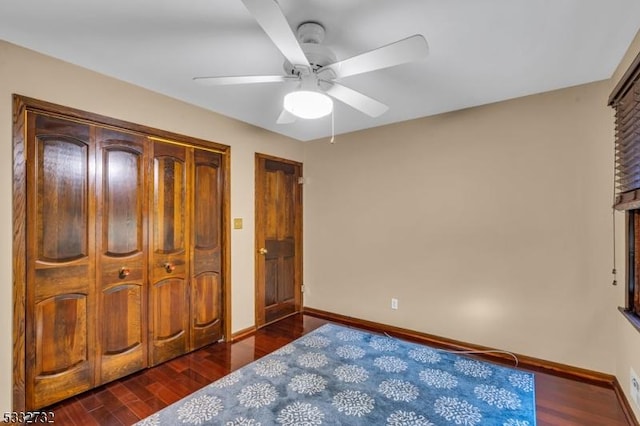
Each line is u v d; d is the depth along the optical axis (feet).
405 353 9.17
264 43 5.98
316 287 13.12
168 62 6.75
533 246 8.48
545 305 8.32
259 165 11.39
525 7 4.92
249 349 9.52
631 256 6.43
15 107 6.08
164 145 8.66
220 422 6.11
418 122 10.43
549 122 8.25
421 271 10.39
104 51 6.34
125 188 7.85
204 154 9.66
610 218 7.47
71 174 6.93
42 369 6.51
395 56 4.76
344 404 6.68
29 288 6.31
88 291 7.21
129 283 7.95
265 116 10.28
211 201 9.89
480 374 7.93
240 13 5.10
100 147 7.39
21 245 6.16
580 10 4.98
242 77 5.68
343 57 6.38
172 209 8.87
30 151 6.32
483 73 7.20
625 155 6.17
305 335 10.62
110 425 6.03
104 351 7.47
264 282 11.60
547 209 8.29
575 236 7.92
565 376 7.80
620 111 6.35
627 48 6.11
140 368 8.12
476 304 9.36
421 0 4.75
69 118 6.86
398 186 10.89
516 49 6.16
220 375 7.94
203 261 9.66
